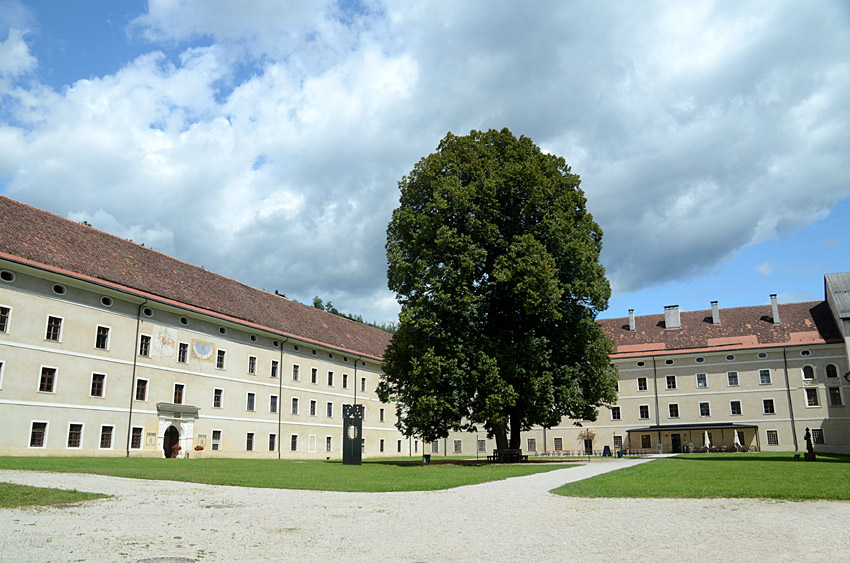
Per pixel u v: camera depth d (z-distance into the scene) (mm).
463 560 8953
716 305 73250
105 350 41500
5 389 35625
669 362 72000
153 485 19156
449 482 21031
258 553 9383
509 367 34688
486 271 37750
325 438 62625
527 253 35344
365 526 11867
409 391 37250
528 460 42281
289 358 58875
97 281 40656
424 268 36375
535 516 13117
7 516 12258
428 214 38281
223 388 50875
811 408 65312
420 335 36625
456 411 35031
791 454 51250
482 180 37688
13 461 28031
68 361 39125
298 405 59250
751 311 72875
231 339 52406
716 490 16938
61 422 38281
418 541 10359
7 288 36344
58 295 39094
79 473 22750
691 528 11328
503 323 38031
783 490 16609
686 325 74125
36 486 17234
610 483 19953
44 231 41250
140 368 43844
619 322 78125
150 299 44031
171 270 50781
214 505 14648
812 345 66062
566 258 36812
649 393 72062
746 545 9773
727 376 69312
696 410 69812
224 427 50500
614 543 10055
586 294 36656
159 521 12125
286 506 14664
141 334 44344
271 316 58500
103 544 9766
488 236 36688
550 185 37969
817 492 16078
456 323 35875
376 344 75625
